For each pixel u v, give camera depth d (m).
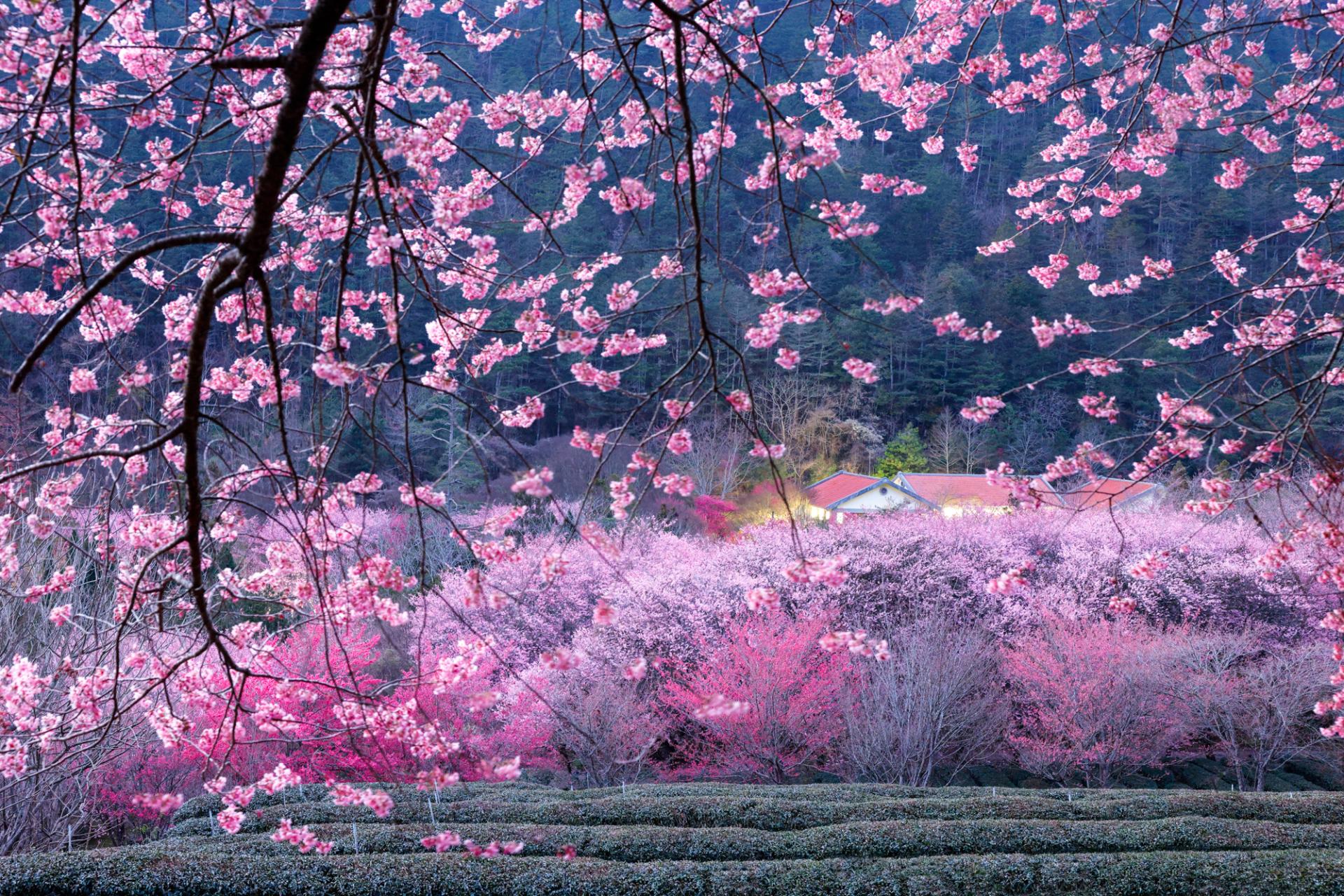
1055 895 10.07
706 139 5.23
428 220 5.12
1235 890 9.99
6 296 4.53
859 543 24.36
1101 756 17.95
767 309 4.12
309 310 4.43
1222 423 4.64
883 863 10.64
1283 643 21.38
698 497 32.12
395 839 11.11
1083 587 22.88
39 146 4.62
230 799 5.21
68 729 5.57
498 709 16.59
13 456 4.81
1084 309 37.12
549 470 3.83
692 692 18.41
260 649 5.52
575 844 11.24
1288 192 21.92
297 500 3.75
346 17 3.12
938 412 43.16
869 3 5.57
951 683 17.31
